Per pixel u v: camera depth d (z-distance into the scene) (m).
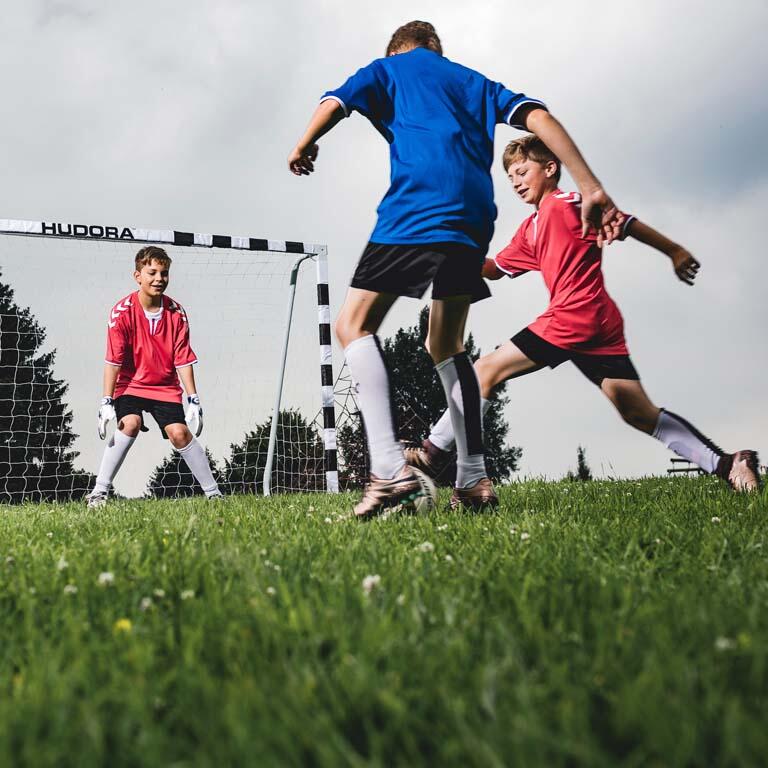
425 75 3.68
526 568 2.14
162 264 7.04
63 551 2.71
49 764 0.95
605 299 4.60
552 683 1.13
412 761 0.95
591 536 2.81
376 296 3.57
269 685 1.17
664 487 5.70
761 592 1.77
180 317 7.30
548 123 3.46
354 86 3.65
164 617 1.69
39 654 1.39
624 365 4.67
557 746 0.92
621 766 0.90
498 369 4.61
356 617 1.57
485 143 3.67
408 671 1.24
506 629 1.40
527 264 4.93
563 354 4.60
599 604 1.66
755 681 1.14
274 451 10.67
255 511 4.66
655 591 1.80
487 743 0.94
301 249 10.09
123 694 1.15
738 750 0.90
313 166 3.84
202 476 7.31
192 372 7.32
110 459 7.00
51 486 26.20
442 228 3.46
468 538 2.89
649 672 1.15
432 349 4.00
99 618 1.68
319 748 0.94
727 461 4.62
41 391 26.30
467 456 4.05
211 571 2.10
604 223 3.37
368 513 3.63
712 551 2.42
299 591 1.76
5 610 1.79
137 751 0.97
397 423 3.65
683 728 0.95
